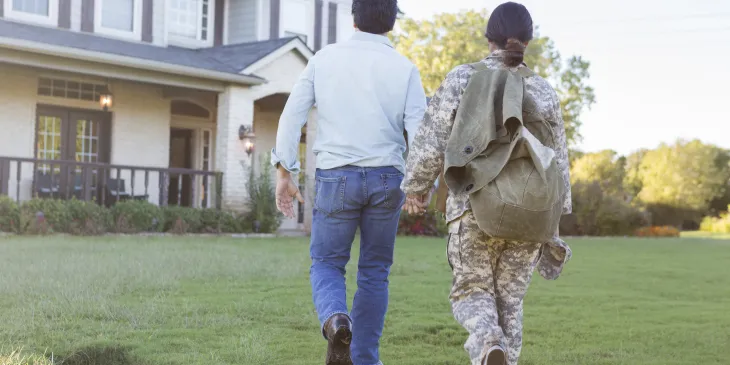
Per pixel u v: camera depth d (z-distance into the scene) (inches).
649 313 242.4
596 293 293.1
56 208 504.7
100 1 630.5
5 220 482.3
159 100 642.8
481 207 103.3
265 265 339.6
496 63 114.7
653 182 1577.3
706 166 1551.4
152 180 641.0
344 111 132.4
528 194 100.7
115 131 614.9
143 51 600.4
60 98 587.2
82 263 306.2
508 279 115.2
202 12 719.1
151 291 244.2
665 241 805.2
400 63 135.4
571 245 668.7
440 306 236.7
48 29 588.1
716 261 500.4
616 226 1010.1
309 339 176.2
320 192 133.4
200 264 327.9
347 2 810.2
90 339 164.9
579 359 164.9
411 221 705.6
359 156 131.2
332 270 132.3
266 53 625.0
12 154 559.5
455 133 108.3
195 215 582.2
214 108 689.6
